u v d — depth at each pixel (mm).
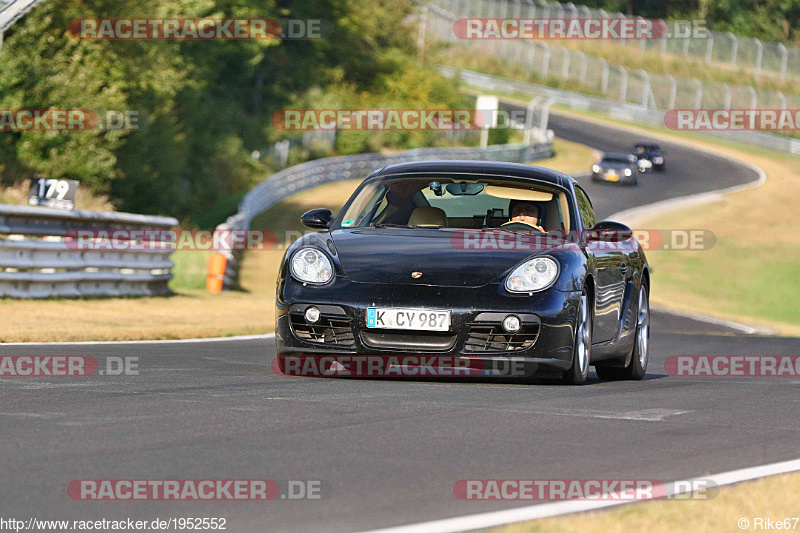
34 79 89188
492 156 185875
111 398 21281
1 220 46656
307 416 19484
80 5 93688
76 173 89875
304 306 25156
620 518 12484
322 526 11859
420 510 12727
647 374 35156
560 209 28500
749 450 18203
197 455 15516
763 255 129500
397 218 28484
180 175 115125
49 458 14969
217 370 27562
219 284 68625
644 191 176125
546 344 24828
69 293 50938
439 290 24719
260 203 116938
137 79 97062
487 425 19219
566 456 16641
